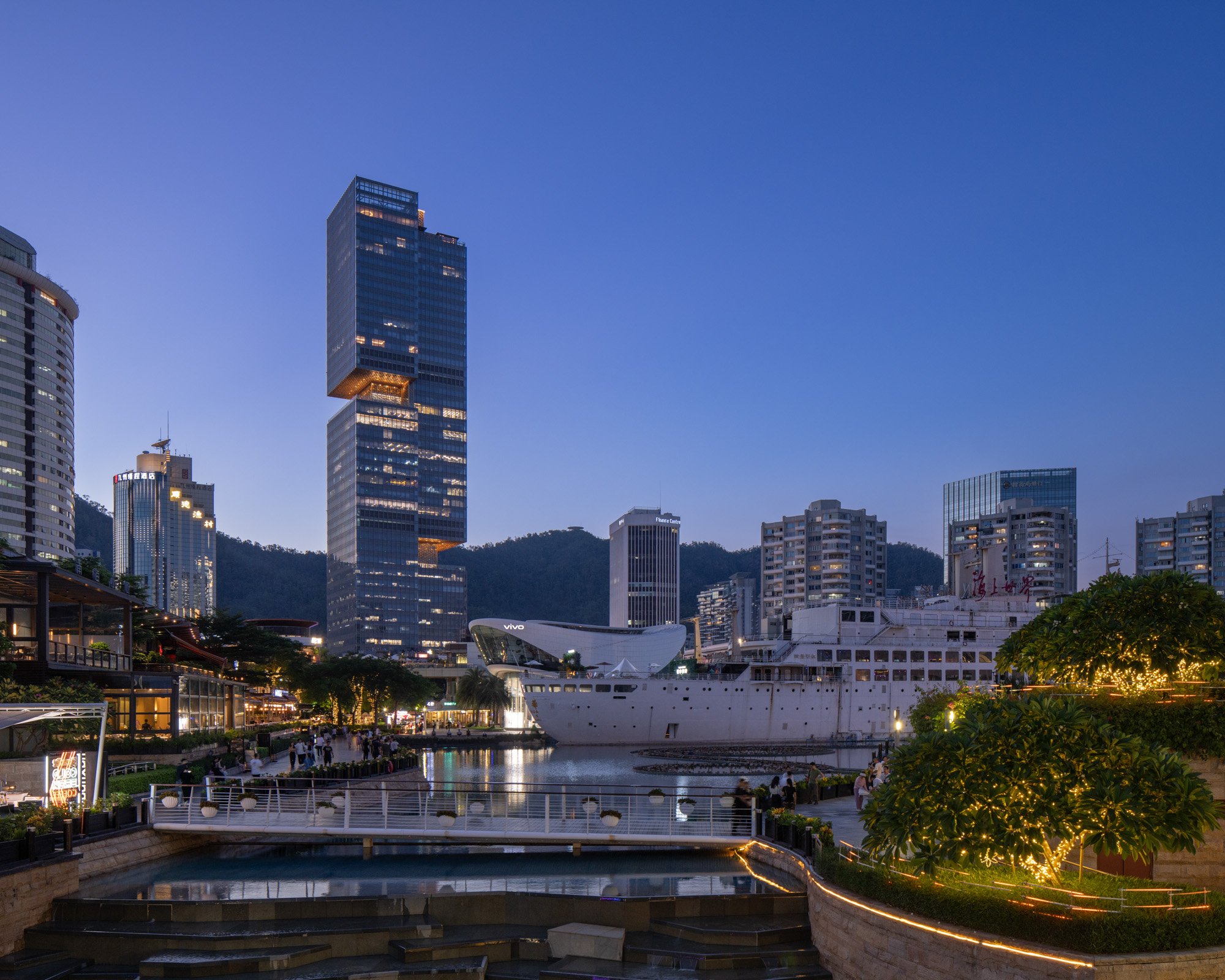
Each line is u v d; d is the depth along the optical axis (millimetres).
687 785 67188
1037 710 19406
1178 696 22031
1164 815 17781
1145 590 23672
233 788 37406
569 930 24188
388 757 59375
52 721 41250
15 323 193250
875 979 20609
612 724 115250
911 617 127625
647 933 24938
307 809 35062
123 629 65250
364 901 25406
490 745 126562
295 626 197125
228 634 112375
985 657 125938
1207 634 22281
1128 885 19531
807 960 23266
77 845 28406
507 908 25781
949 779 19094
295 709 158125
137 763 49719
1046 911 17797
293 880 29438
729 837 32625
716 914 25688
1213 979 16875
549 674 130375
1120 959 16609
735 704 117250
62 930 24000
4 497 186875
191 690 68812
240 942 23203
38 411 198000
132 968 22875
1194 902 18516
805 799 40250
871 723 122062
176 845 34219
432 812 40094
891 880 21000
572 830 33125
